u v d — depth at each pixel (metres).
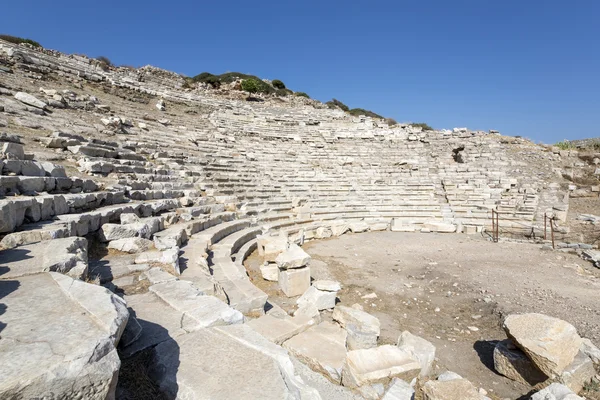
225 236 12.30
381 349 5.14
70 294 3.62
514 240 16.59
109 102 22.66
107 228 7.56
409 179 25.73
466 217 20.64
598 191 23.11
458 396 4.38
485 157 28.81
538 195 21.95
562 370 5.22
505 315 7.98
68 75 23.69
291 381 3.55
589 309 8.19
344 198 22.50
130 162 13.37
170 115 26.48
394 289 9.95
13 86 16.17
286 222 16.77
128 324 4.14
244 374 3.42
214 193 15.95
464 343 7.00
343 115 40.03
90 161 10.77
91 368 2.47
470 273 11.32
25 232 5.43
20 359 2.38
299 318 6.00
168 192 12.82
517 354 5.82
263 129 31.33
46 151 10.71
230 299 6.52
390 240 17.03
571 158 28.09
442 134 33.94
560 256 13.61
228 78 55.12
